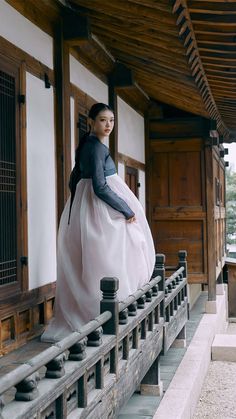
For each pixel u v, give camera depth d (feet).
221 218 40.70
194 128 31.53
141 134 31.24
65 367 8.38
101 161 13.38
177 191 31.83
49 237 16.44
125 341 11.91
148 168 31.99
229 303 44.21
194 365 20.79
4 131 13.53
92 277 12.91
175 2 11.75
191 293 35.32
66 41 17.22
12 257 13.88
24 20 14.84
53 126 16.90
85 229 13.08
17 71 14.34
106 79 23.45
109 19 16.56
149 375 17.13
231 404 20.51
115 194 13.28
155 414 15.30
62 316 14.07
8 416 6.36
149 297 14.82
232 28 13.28
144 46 17.94
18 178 14.24
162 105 32.27
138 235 13.57
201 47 15.23
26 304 14.51
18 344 13.82
